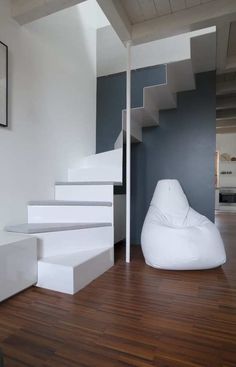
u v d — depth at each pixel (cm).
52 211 224
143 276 201
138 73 301
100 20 346
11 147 208
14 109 211
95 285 183
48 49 254
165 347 112
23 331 124
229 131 743
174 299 159
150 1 204
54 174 261
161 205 261
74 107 296
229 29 229
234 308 147
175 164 313
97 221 230
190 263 205
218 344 113
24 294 166
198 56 266
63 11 279
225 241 330
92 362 102
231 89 381
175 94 306
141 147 326
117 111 332
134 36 232
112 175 272
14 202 211
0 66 195
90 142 328
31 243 172
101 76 341
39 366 100
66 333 122
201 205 304
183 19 213
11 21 209
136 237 326
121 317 137
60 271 170
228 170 764
